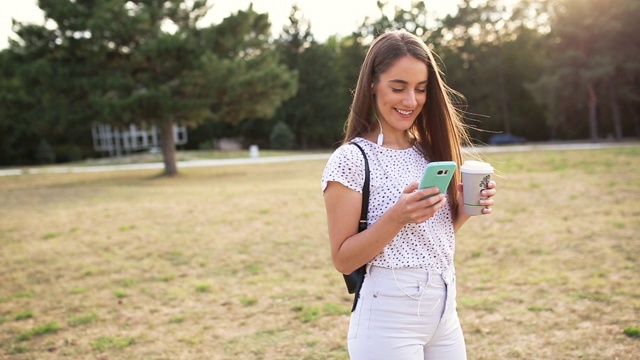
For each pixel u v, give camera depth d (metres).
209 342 3.81
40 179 19.64
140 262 6.20
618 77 32.72
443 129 1.85
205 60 17.02
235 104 19.62
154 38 17.53
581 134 40.41
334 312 4.26
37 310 4.68
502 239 6.30
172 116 18.22
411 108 1.69
